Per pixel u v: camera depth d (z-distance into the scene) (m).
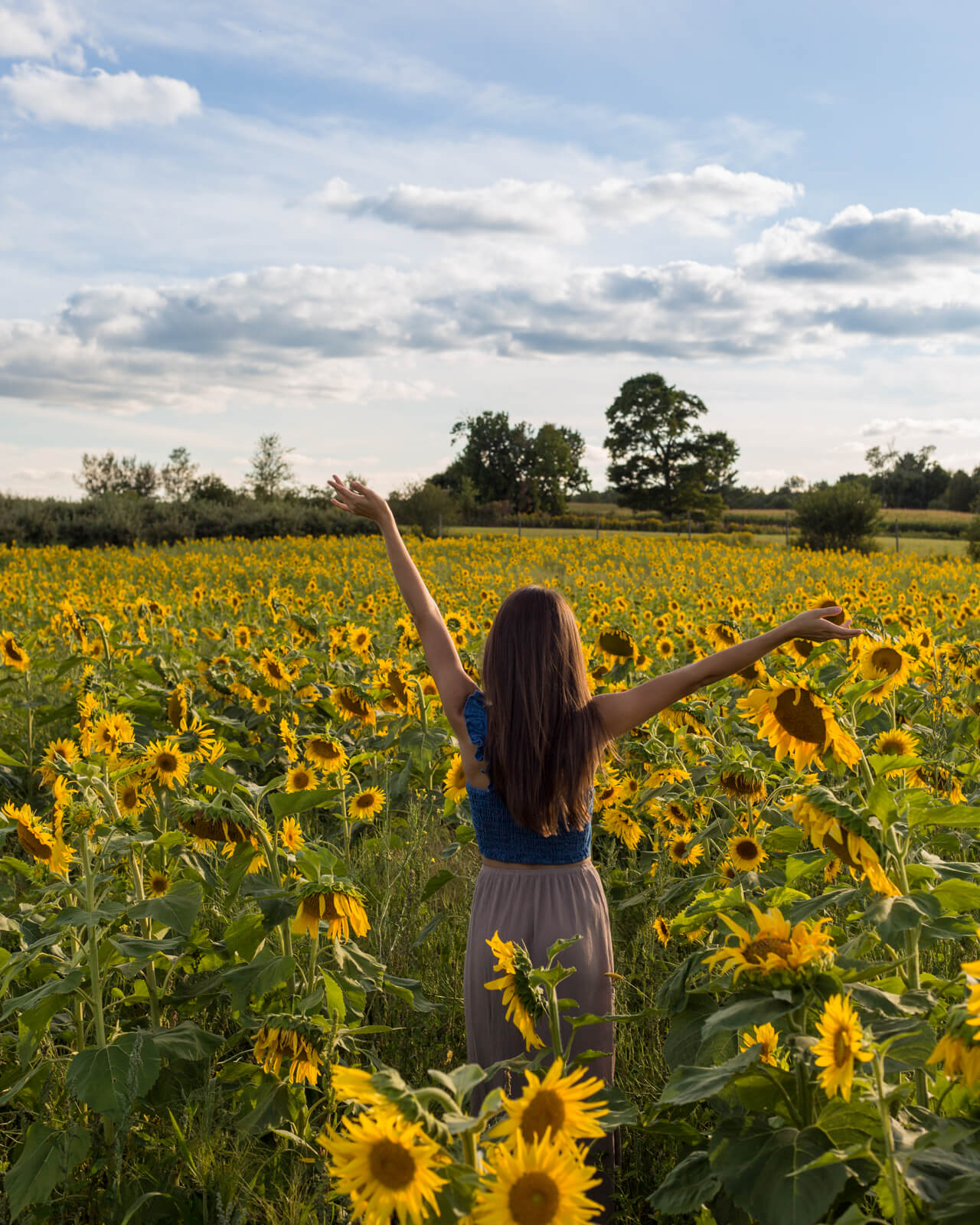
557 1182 1.14
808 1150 1.59
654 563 23.12
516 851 2.33
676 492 91.31
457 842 4.47
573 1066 2.11
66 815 2.79
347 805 4.40
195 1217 2.45
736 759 3.43
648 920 3.97
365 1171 1.22
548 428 105.12
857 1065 1.62
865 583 17.64
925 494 143.00
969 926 1.97
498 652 2.28
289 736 4.48
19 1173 2.41
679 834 4.05
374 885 4.19
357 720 5.86
